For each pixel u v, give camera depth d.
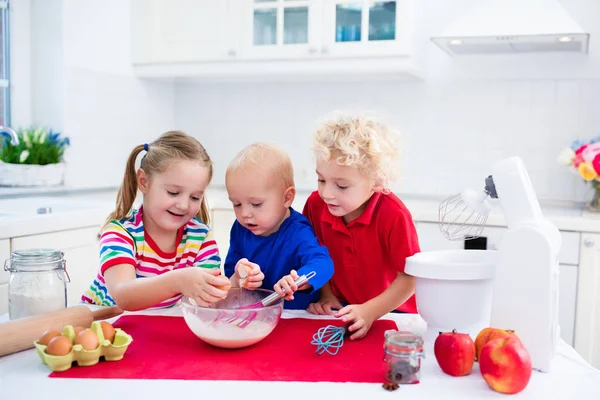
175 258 1.36
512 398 0.81
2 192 2.52
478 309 1.04
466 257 1.13
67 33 2.84
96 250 2.30
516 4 2.43
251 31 2.98
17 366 0.91
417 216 2.51
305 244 1.28
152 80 3.40
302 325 1.14
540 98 2.90
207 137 3.53
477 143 3.01
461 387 0.85
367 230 1.31
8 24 2.81
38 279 1.14
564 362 0.97
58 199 2.56
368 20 2.78
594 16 2.79
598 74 2.81
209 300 1.03
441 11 3.02
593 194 2.83
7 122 2.86
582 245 2.32
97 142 3.05
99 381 0.85
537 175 2.93
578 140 2.73
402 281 1.21
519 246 0.94
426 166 3.10
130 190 1.35
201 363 0.92
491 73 2.96
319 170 1.21
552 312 0.93
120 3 3.15
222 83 3.47
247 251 1.39
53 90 2.87
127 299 1.12
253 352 0.98
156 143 1.29
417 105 3.10
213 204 2.79
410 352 0.85
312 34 2.86
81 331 0.93
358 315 1.08
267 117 3.39
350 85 3.21
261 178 1.24
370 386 0.84
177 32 3.13
